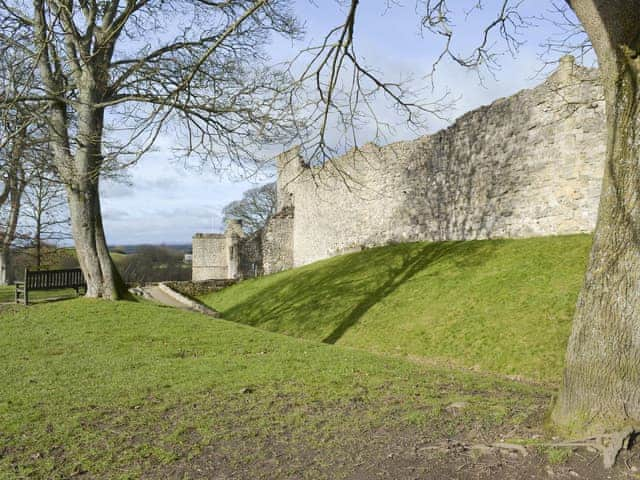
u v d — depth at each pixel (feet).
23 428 15.19
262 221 147.64
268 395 18.80
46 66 41.63
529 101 45.32
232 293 83.56
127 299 47.52
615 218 12.44
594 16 12.69
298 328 47.50
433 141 58.49
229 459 13.14
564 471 11.30
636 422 11.85
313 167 29.25
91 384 20.24
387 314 42.14
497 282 38.73
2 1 39.45
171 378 21.30
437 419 15.64
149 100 37.32
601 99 39.37
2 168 39.40
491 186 49.96
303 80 21.43
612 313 12.30
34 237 82.28
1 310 40.83
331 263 70.59
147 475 12.30
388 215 67.41
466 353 31.68
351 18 18.92
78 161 43.60
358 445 13.76
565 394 13.23
